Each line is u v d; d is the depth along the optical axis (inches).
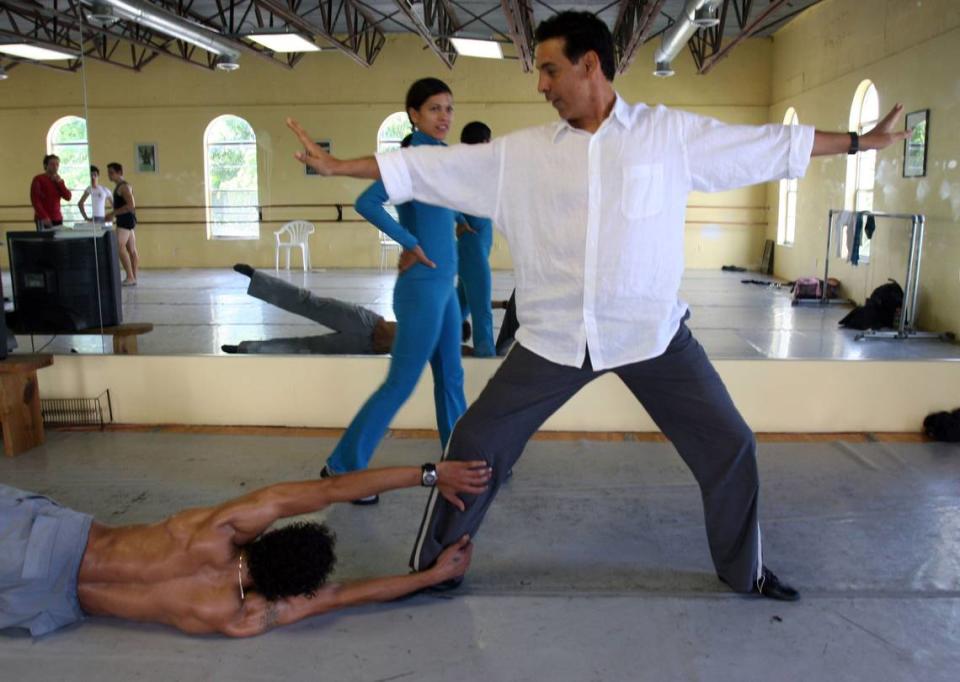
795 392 149.9
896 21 153.3
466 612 87.0
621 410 151.6
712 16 150.9
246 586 82.9
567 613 86.6
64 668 76.8
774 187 156.4
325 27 156.9
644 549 102.4
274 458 138.2
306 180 160.2
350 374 154.3
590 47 73.0
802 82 155.5
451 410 120.4
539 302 80.4
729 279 159.2
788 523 109.4
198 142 160.4
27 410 143.0
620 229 75.7
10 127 159.9
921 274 153.5
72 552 81.9
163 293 161.3
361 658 78.4
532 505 116.7
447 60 157.3
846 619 84.8
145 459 137.7
